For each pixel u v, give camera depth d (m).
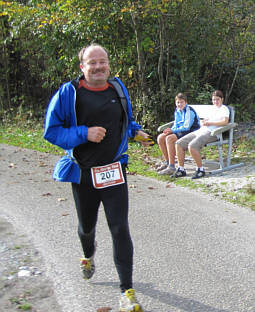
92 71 2.95
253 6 9.92
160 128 7.72
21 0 12.48
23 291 3.29
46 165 8.02
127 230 3.02
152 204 5.54
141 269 3.69
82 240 3.31
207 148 8.57
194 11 9.33
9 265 3.75
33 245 4.22
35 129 12.13
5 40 12.73
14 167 7.85
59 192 6.20
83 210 3.14
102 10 8.70
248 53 10.31
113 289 3.35
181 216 5.05
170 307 3.07
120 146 3.11
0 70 14.08
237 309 3.04
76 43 10.02
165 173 6.97
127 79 9.74
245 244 4.21
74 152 3.05
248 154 7.86
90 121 3.00
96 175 3.00
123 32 9.33
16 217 5.09
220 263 3.79
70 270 3.67
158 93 9.39
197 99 9.59
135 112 9.68
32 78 14.24
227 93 10.65
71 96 2.99
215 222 4.83
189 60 10.07
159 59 9.34
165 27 9.18
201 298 3.20
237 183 6.20
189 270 3.66
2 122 13.26
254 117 10.66
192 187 6.25
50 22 9.57
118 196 3.03
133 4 8.17
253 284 3.41
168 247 4.16
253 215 5.03
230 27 9.96
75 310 3.03
